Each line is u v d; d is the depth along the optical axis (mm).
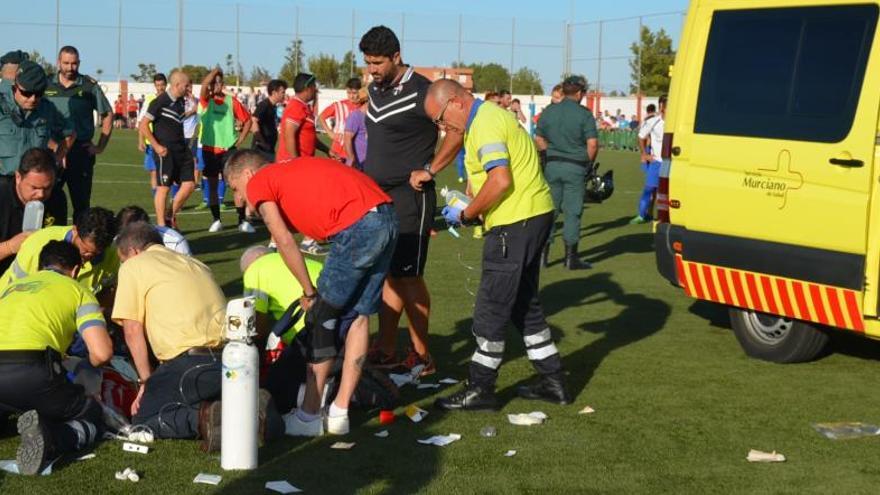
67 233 6348
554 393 6391
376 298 5734
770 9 7297
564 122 11555
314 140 11859
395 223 5699
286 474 5074
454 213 6273
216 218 14422
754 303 7277
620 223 16766
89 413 5426
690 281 7715
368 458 5336
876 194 6543
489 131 6012
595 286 10695
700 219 7578
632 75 48625
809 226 6871
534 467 5223
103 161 27062
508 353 7711
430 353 7684
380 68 6887
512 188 6082
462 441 5637
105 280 6523
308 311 5680
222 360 5125
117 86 50562
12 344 5238
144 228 6047
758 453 5402
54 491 4797
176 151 13062
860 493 4926
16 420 5891
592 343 8094
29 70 8289
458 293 9977
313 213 5586
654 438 5715
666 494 4879
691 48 7738
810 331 7215
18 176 7020
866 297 6633
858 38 6762
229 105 14281
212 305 5840
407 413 6070
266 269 6512
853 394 6637
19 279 5613
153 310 5766
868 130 6582
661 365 7395
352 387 5738
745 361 7527
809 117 6918
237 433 5086
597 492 4891
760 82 7266
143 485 4891
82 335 5461
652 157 16406
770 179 7090
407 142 6941
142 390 5664
